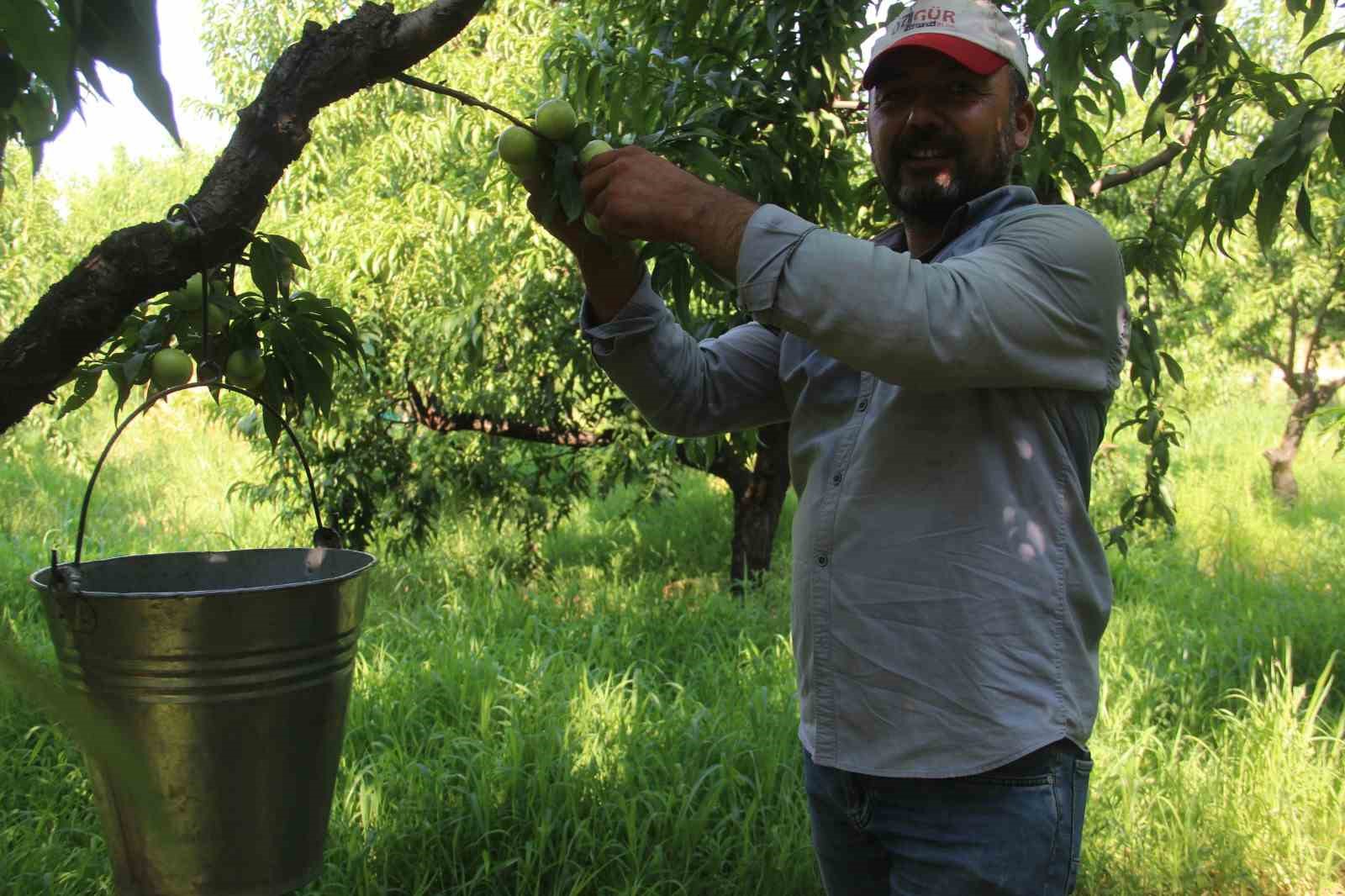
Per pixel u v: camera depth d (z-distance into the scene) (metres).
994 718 1.60
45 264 8.45
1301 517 9.82
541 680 4.63
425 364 6.81
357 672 4.70
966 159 1.78
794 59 2.80
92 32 0.85
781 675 4.86
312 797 1.72
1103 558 1.74
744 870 3.34
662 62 2.70
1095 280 1.56
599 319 1.94
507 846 3.42
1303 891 3.51
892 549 1.66
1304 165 2.17
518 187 5.58
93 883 3.20
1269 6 8.05
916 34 1.73
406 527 7.68
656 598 6.67
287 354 1.85
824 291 1.44
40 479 9.96
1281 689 5.05
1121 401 9.92
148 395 1.76
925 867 1.67
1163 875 3.48
